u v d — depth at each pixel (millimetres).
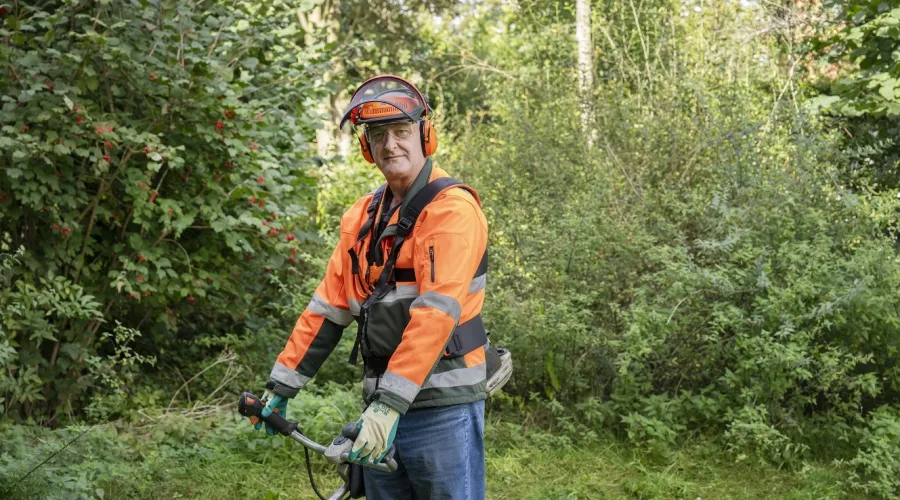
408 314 2529
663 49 8836
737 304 5559
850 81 6875
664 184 6516
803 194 5992
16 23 5035
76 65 5207
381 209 2658
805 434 5168
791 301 5203
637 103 7883
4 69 5152
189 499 4426
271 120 6371
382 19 15656
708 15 8773
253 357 6484
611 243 5867
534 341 5508
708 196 6199
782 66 8906
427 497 2645
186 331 6852
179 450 4883
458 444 2580
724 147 6469
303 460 4895
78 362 5484
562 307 5375
